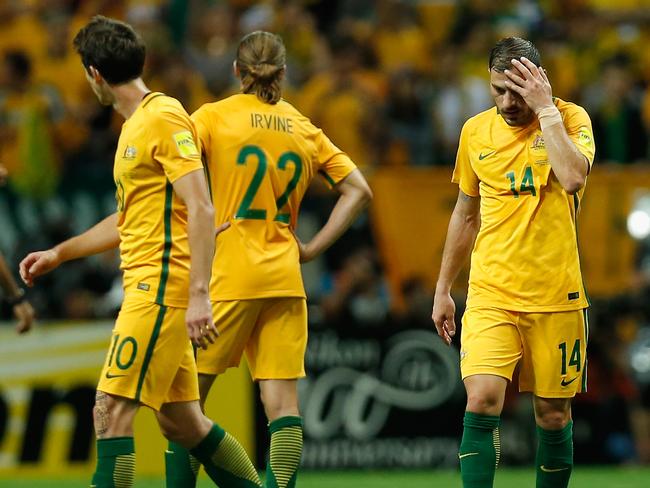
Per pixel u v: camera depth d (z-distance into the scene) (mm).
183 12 51875
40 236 38188
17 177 40688
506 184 19109
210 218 17047
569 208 19094
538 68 18656
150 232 17391
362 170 38844
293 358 20453
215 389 32656
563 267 19000
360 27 50656
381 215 38469
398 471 33438
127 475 17281
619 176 38938
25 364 32406
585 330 19375
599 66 52219
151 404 17375
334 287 36656
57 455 32281
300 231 38344
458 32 53281
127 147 17391
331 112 44219
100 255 37312
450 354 34125
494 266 19203
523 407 34812
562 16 54875
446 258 20453
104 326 32719
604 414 36750
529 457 34781
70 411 32500
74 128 42625
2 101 42031
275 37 20875
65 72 46625
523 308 18953
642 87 52125
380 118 44438
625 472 34375
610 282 38781
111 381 17203
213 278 20312
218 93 45281
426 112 46219
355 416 33438
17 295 22797
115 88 17781
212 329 16875
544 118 18391
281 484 20062
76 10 50344
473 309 19344
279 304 20453
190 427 18312
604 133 45188
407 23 51875
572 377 19234
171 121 17219
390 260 38406
